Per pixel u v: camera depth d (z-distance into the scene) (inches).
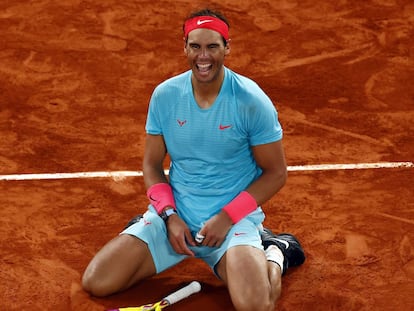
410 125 965.2
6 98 1009.5
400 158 902.4
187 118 680.4
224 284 722.2
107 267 692.7
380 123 968.3
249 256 668.1
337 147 921.5
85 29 1163.9
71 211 813.2
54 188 847.1
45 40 1136.2
